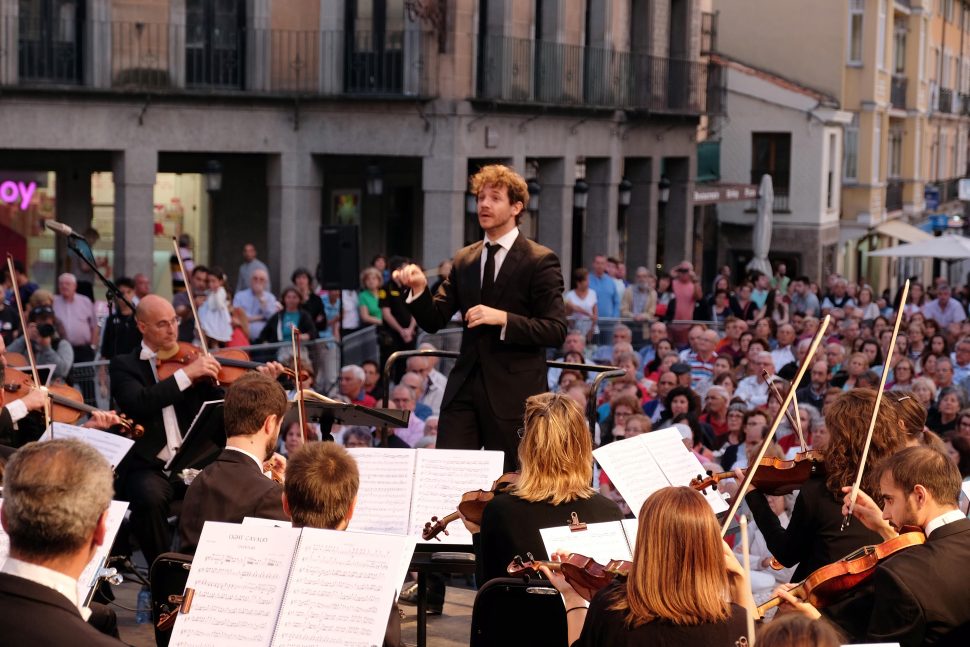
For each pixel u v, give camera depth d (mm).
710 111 43375
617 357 20094
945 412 16422
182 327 20000
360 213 34969
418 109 30172
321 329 21766
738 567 6137
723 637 5625
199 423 8836
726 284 27234
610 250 37875
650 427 13727
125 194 28250
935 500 6711
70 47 27828
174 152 31156
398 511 8477
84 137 27594
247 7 30062
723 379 18094
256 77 30078
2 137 26797
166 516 9891
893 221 58562
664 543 5641
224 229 32312
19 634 5102
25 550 5203
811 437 14352
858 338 20641
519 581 6945
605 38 38094
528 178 35688
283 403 7980
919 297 31297
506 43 32500
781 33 53219
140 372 10297
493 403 9727
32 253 29281
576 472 7398
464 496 7922
